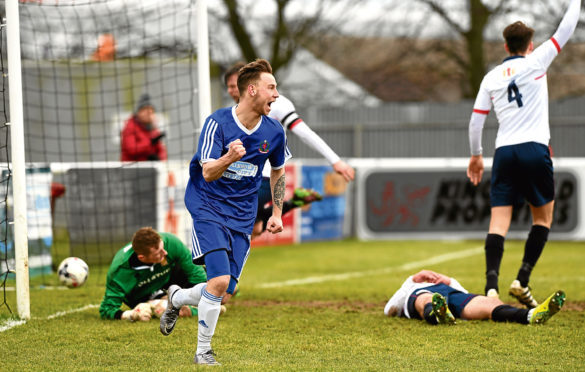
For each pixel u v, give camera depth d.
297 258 43.62
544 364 14.27
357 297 24.78
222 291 14.26
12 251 31.56
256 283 31.16
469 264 38.75
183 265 20.59
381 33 81.12
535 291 25.86
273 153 15.29
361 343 16.53
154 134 39.72
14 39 19.81
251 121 14.60
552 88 80.81
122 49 48.44
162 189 39.19
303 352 15.59
